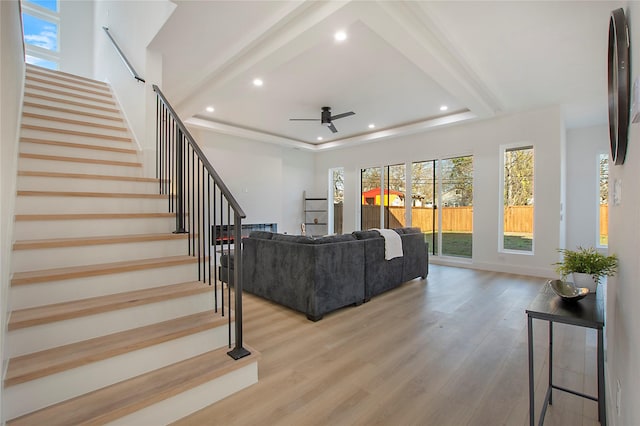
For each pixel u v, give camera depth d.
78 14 6.81
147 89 3.47
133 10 3.91
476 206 5.78
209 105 4.88
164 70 4.01
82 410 1.47
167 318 2.12
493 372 2.19
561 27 2.88
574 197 5.95
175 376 1.76
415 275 4.69
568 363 2.31
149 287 2.26
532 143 5.14
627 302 1.21
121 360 1.71
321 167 8.85
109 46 5.08
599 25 2.84
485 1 2.55
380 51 3.43
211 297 2.33
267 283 3.71
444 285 4.56
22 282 1.77
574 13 2.68
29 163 2.71
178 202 2.79
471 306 3.61
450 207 6.31
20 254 1.94
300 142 8.02
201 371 1.82
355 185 7.92
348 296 3.48
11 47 1.89
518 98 4.63
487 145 5.63
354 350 2.52
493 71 3.78
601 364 1.60
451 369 2.23
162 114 3.40
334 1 2.54
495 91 4.35
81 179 2.80
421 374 2.16
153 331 1.91
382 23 2.69
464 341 2.68
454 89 4.01
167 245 2.58
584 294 1.56
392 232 4.30
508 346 2.59
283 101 5.04
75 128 3.54
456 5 2.60
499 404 1.84
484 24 2.86
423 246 4.91
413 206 6.82
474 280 4.85
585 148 5.87
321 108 5.41
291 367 2.25
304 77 4.11
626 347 1.20
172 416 1.67
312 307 3.14
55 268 2.06
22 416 1.42
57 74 4.56
